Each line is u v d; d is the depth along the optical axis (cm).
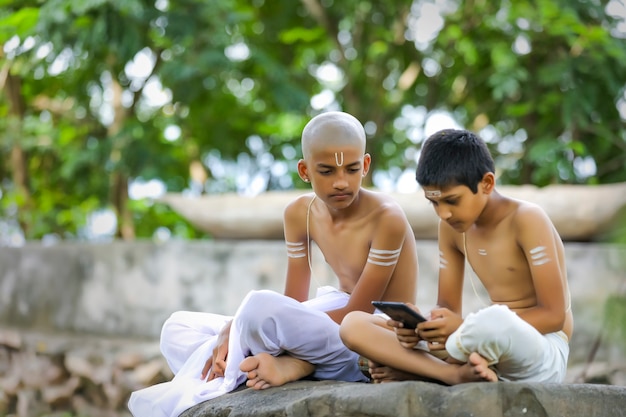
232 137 1105
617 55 820
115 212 1014
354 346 360
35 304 869
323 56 1089
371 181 1005
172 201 801
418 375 354
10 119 1013
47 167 1122
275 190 1103
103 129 1058
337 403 336
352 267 417
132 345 771
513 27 911
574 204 653
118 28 808
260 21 1075
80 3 786
